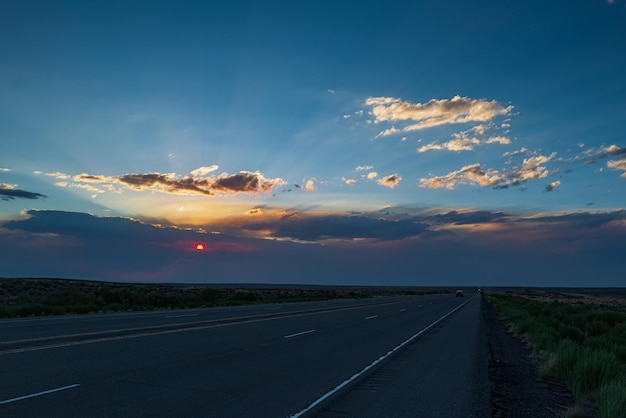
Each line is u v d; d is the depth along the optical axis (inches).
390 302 2420.0
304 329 887.1
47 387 354.0
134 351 542.9
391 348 666.2
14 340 595.5
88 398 327.9
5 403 307.1
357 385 410.6
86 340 615.5
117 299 1689.2
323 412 319.6
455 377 467.5
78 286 2748.5
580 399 382.9
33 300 1455.5
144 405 315.9
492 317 1566.2
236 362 500.7
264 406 326.0
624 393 327.0
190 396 345.4
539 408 362.6
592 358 459.8
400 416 318.3
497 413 339.6
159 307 1577.3
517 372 523.5
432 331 946.7
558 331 930.7
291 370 467.2
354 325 1018.1
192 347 594.2
